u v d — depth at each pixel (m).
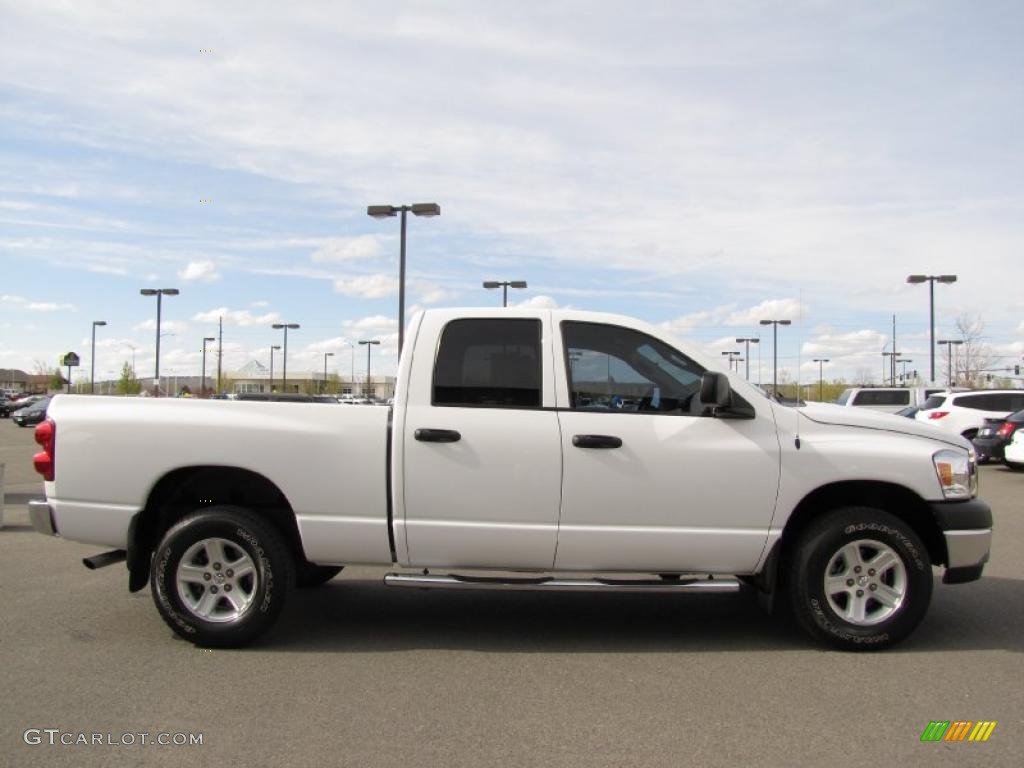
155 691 4.45
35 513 5.34
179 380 90.44
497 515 5.07
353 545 5.18
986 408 20.72
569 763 3.61
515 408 5.16
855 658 5.06
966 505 5.17
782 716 4.13
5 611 6.04
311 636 5.52
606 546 5.08
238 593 5.25
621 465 5.05
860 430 5.25
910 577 5.10
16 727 3.97
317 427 5.19
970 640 5.42
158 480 5.25
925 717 4.12
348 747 3.76
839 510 5.15
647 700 4.35
